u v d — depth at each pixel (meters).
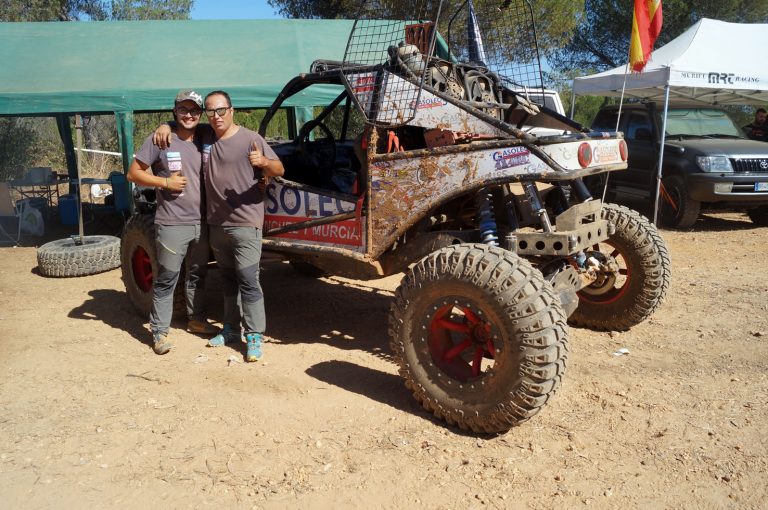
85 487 3.14
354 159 5.60
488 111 4.80
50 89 8.38
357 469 3.28
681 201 9.88
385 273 4.43
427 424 3.75
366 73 4.33
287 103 8.89
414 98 4.09
